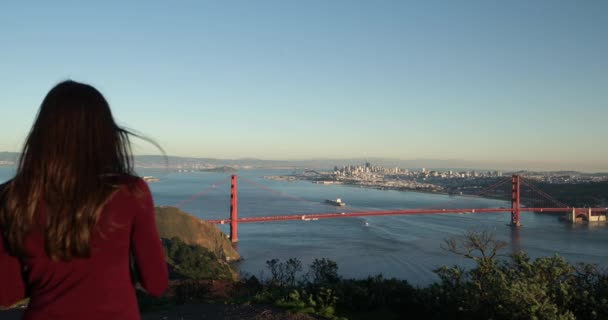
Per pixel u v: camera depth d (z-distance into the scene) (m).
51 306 1.08
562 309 4.81
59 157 1.09
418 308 6.23
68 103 1.14
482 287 5.36
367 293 6.48
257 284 8.31
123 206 1.13
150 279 1.21
